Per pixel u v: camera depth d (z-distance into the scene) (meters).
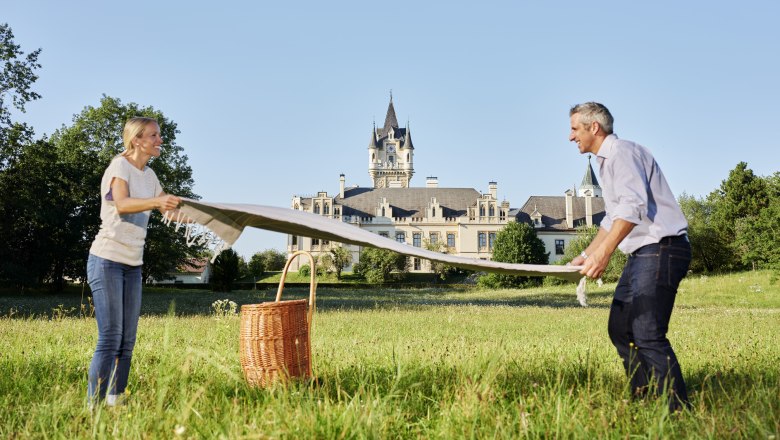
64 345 6.27
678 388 3.33
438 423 2.76
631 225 3.37
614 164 3.56
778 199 42.03
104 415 2.82
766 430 2.53
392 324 11.76
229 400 3.31
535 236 60.78
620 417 2.77
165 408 3.10
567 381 3.71
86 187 35.50
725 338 8.11
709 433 2.51
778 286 31.36
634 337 3.51
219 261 43.50
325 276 76.00
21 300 25.67
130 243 3.79
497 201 84.50
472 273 74.19
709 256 50.03
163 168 39.31
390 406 2.89
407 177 123.75
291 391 3.25
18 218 32.72
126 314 3.80
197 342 6.91
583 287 3.63
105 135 38.47
